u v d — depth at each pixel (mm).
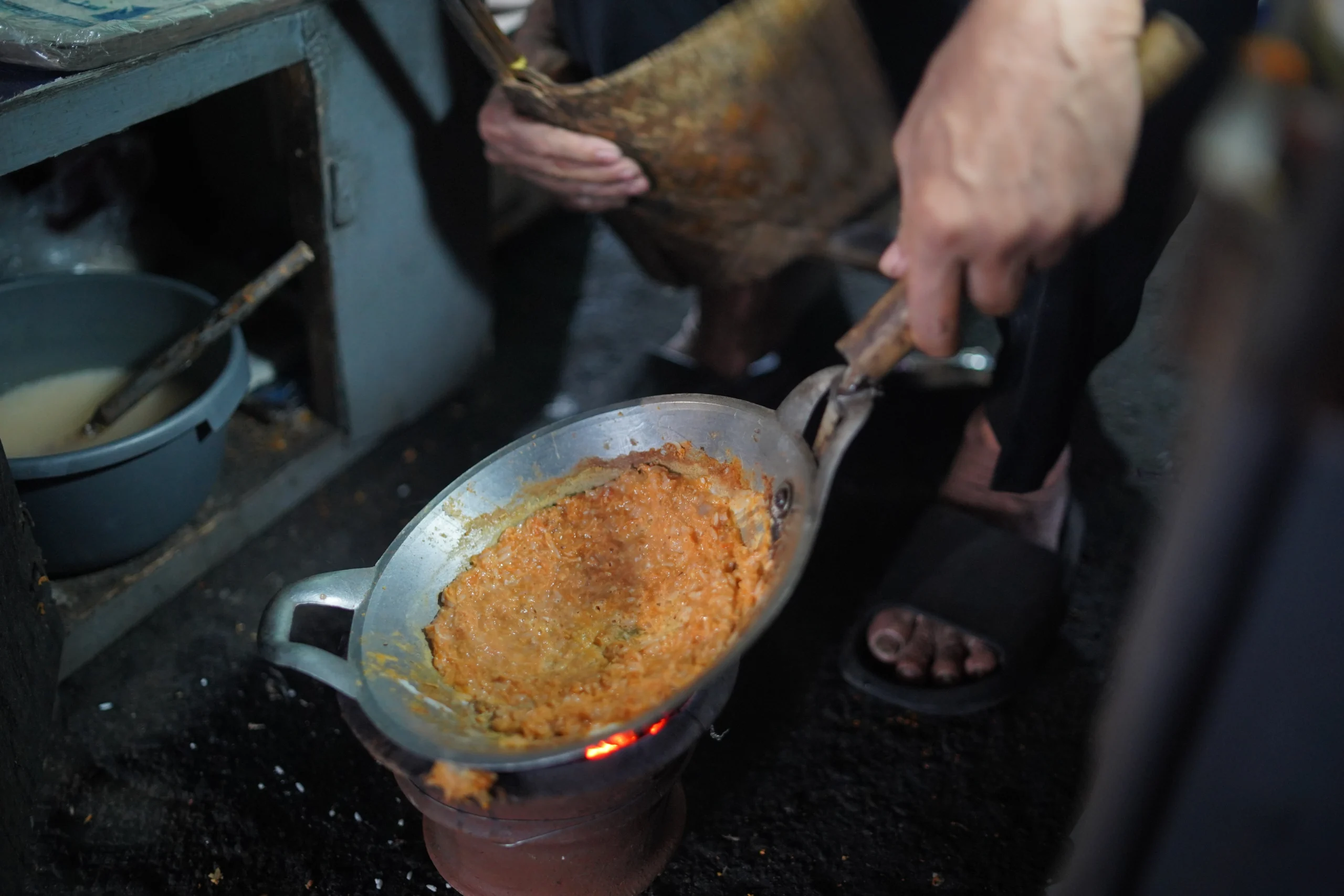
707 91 1438
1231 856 544
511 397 1964
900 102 1671
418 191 1644
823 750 1403
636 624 1032
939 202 924
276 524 1704
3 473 1125
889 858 1289
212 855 1276
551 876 1094
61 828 1292
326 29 1380
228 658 1499
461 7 1380
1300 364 395
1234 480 426
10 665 1137
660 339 2100
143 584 1500
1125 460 1848
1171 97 1152
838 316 2145
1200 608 463
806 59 1492
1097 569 1655
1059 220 930
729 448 1052
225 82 1282
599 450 1083
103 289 1521
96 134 1162
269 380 1763
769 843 1298
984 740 1416
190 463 1424
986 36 933
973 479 1563
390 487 1781
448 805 945
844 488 1780
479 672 981
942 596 1460
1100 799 570
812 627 1564
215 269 1869
